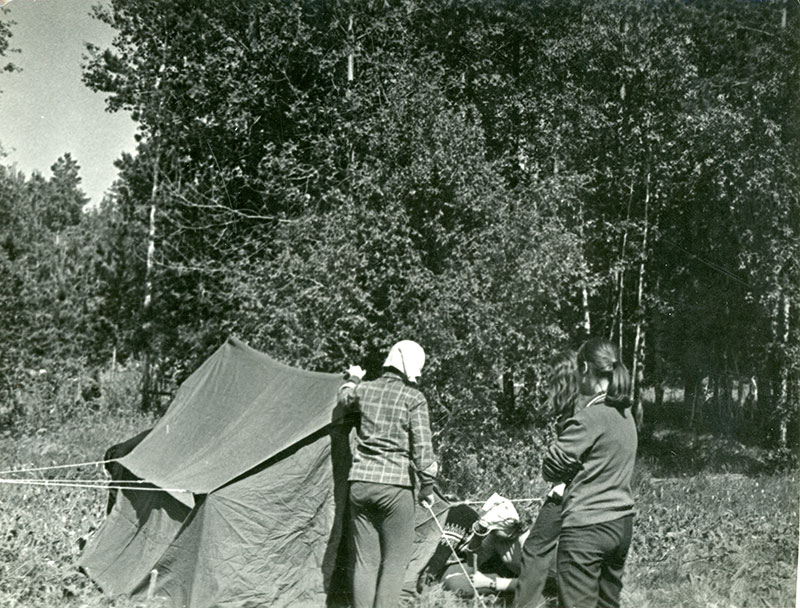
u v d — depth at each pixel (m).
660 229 14.24
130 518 5.10
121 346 14.96
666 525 6.97
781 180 12.88
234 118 12.73
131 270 15.13
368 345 9.19
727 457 11.95
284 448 4.55
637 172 13.90
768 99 12.95
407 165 9.66
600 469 3.57
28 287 14.40
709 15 12.98
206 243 14.41
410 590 4.59
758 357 13.13
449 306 8.80
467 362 8.95
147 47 14.00
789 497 8.84
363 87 11.09
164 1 13.03
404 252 9.09
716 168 13.47
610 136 13.48
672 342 14.39
